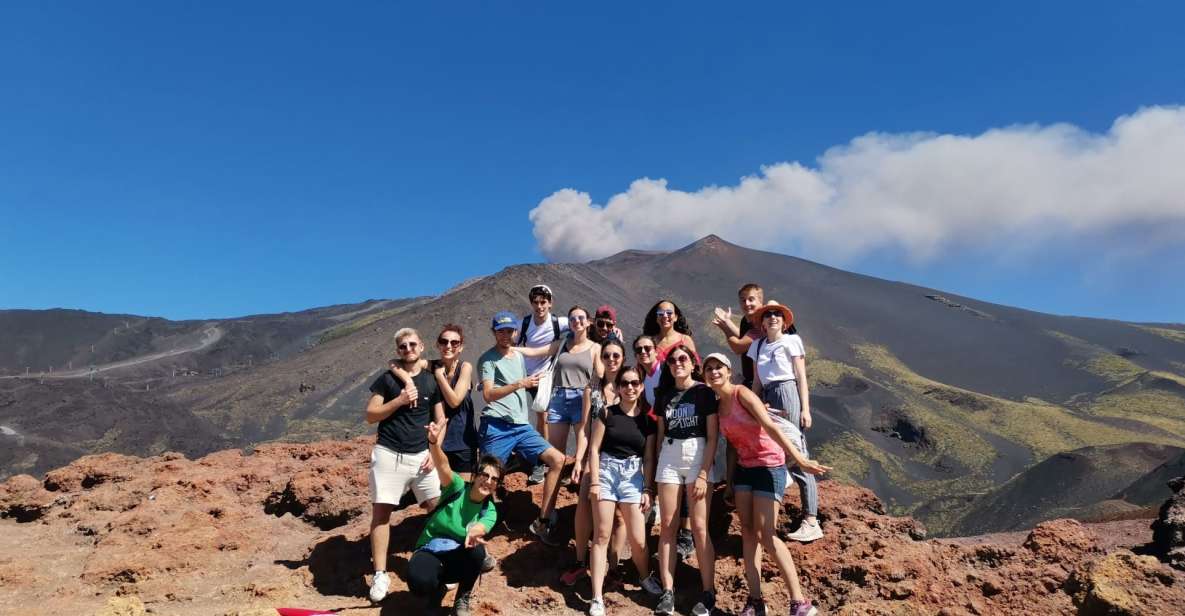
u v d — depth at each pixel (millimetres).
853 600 7055
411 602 7184
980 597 7070
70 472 11602
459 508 6734
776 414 7652
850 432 122750
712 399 7145
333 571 7914
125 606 6758
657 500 7340
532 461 8320
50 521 10234
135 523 9125
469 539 6512
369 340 183500
